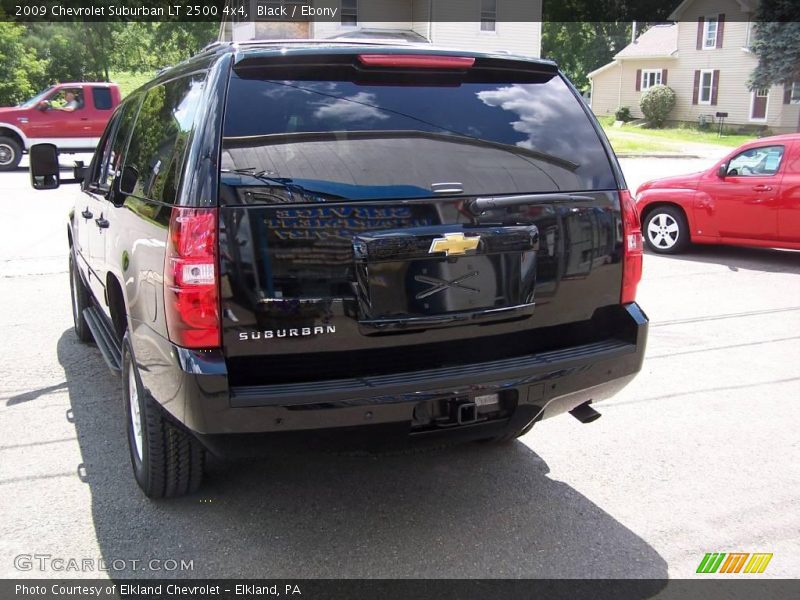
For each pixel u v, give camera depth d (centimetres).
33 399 507
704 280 898
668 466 416
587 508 371
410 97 324
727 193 999
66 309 746
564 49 6225
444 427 316
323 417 290
